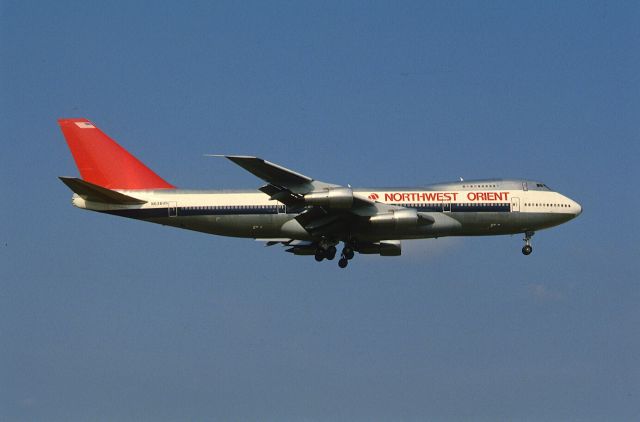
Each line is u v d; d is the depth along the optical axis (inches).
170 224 7032.5
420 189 7052.2
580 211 7081.7
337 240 7022.6
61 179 6692.9
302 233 6973.4
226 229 7007.9
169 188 7170.3
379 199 6983.3
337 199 6446.9
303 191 6510.8
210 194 7027.6
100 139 7342.5
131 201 6998.0
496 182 7121.1
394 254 7322.8
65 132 7347.4
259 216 6953.7
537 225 7052.2
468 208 6983.3
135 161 7293.3
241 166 6294.3
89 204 7012.8
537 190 7096.5
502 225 7032.5
